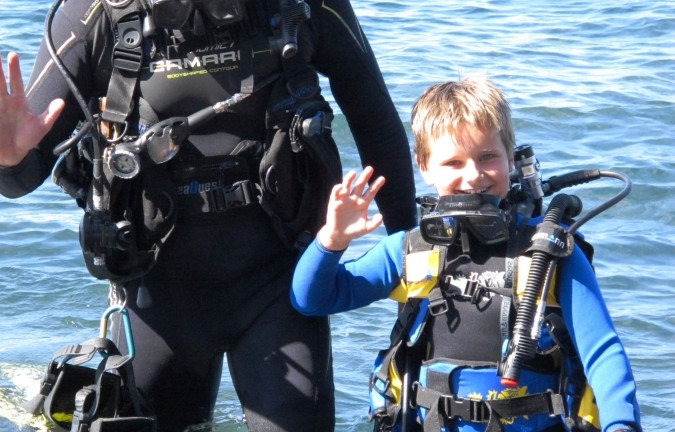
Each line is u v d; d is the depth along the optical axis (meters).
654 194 12.64
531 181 5.38
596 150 14.51
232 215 5.86
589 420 5.01
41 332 8.91
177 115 5.73
